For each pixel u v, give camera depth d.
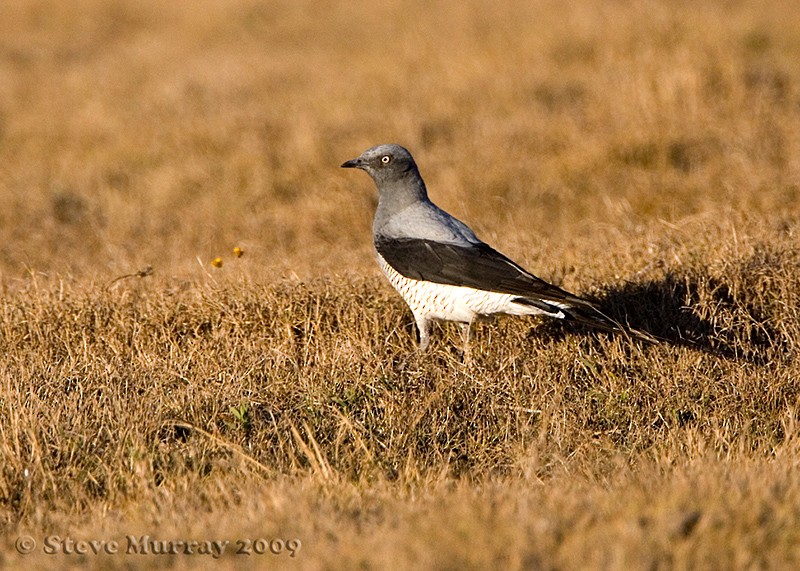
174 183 22.12
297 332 13.24
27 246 19.33
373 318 13.27
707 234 15.01
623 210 18.53
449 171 21.39
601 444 10.65
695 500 8.12
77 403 10.94
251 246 18.80
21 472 9.73
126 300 13.71
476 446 10.80
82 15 44.88
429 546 7.43
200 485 9.53
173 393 11.16
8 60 37.25
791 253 13.68
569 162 21.27
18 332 13.16
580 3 33.09
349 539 7.75
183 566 7.61
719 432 10.66
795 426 10.86
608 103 24.09
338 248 17.98
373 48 33.03
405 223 13.03
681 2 31.31
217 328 13.21
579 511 8.08
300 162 22.70
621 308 13.31
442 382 11.55
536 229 17.94
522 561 7.17
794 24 30.28
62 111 28.53
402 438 10.62
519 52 29.22
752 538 7.52
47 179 23.17
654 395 11.61
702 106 23.11
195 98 28.77
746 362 12.21
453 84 26.97
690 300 13.12
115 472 9.83
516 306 12.10
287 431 10.58
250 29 40.47
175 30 41.91
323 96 27.38
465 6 36.91
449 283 12.28
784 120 22.09
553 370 12.09
